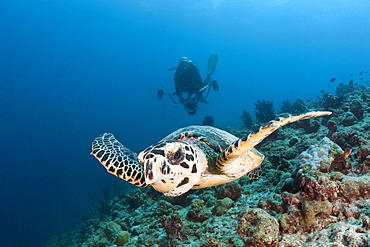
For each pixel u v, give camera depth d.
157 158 1.97
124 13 88.44
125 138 70.12
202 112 64.44
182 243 3.66
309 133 6.57
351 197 2.63
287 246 2.54
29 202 33.16
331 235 2.32
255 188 4.70
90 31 110.19
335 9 70.50
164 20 93.94
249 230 2.64
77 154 71.25
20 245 17.50
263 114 11.02
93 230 8.59
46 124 105.94
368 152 3.20
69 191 31.16
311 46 117.50
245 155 3.02
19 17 88.12
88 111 123.69
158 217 5.12
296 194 3.07
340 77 115.38
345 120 5.91
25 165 68.62
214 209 4.31
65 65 119.75
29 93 116.19
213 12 75.50
